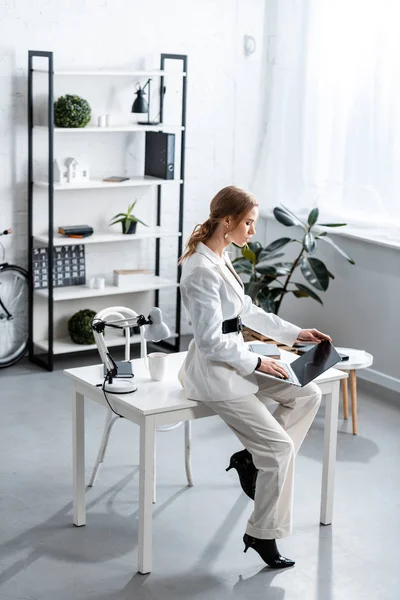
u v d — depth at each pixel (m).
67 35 5.96
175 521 3.91
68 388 5.63
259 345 3.88
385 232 5.81
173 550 3.66
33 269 6.06
